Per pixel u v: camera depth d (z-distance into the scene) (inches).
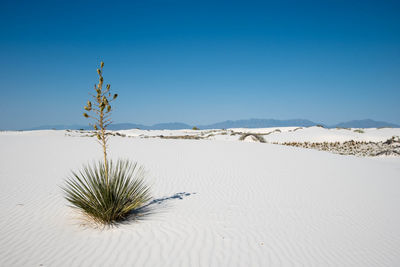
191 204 269.1
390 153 903.7
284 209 266.7
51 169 414.9
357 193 342.3
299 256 175.8
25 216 225.9
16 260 157.6
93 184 213.3
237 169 444.8
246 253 175.2
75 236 190.4
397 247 197.5
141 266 154.3
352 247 193.6
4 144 706.2
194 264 158.7
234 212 251.3
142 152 605.0
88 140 867.4
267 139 1318.9
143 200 235.3
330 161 575.5
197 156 562.9
